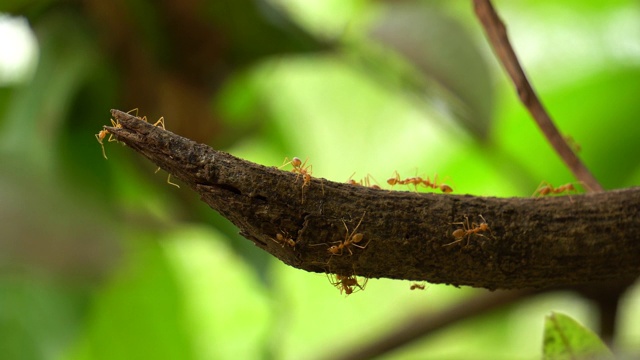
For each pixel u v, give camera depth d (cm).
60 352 68
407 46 75
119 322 82
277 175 40
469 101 72
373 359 80
